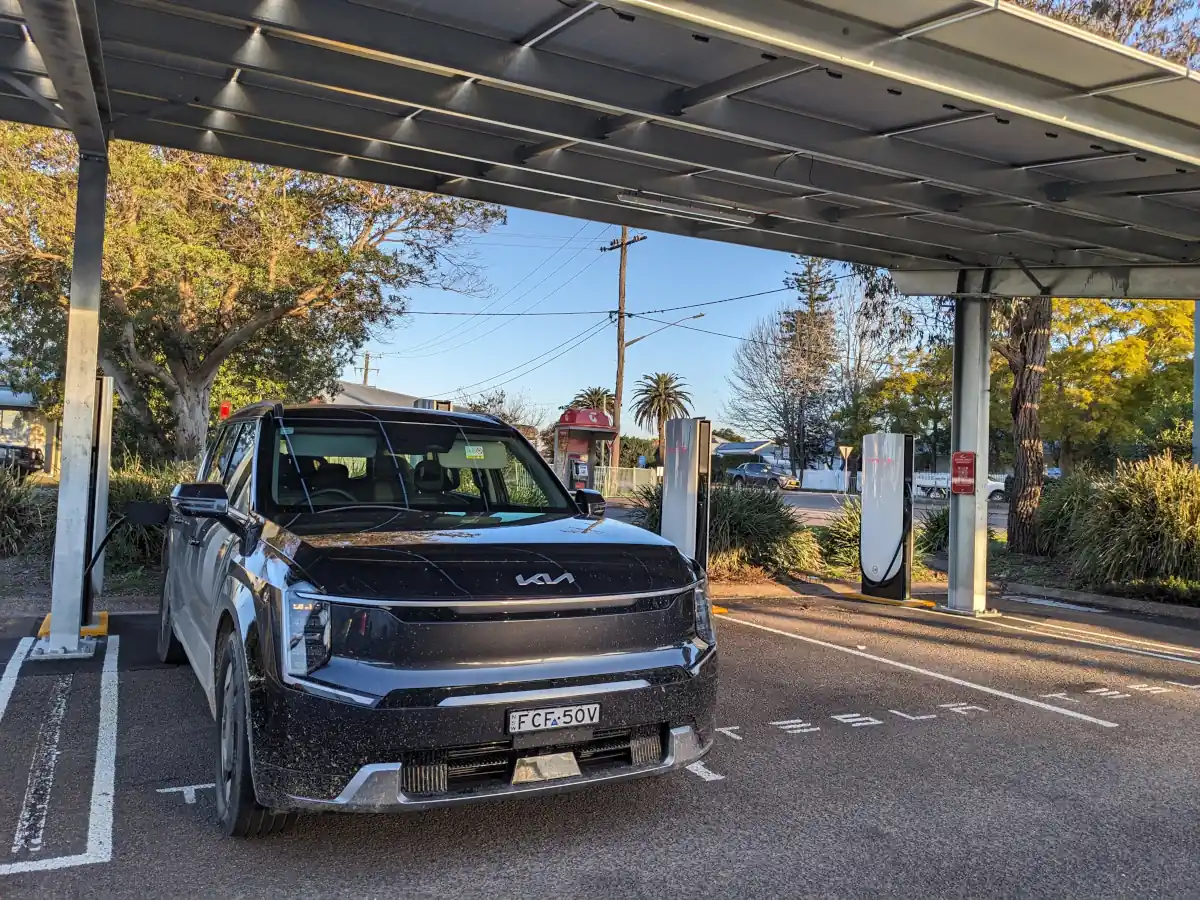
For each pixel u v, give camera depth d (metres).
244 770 3.63
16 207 14.99
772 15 4.93
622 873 3.65
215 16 5.21
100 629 7.88
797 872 3.70
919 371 34.22
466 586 3.49
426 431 5.15
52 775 4.59
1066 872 3.77
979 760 5.21
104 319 16.62
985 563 10.52
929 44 5.37
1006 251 9.76
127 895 3.37
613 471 35.69
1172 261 9.57
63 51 5.20
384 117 7.06
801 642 8.59
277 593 3.48
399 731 3.27
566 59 5.85
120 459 13.63
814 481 48.53
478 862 3.71
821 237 9.74
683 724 3.81
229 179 16.41
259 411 5.17
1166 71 5.54
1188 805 4.56
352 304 19.48
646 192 8.24
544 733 3.45
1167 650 8.63
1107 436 31.03
